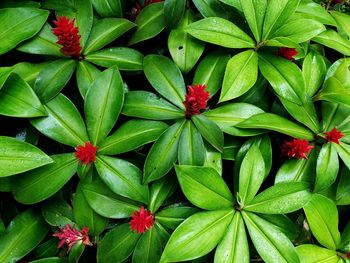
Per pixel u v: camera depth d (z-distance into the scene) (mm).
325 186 496
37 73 522
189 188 468
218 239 469
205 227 470
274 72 529
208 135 490
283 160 569
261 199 495
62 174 486
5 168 438
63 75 510
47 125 491
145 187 485
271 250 478
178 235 457
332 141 509
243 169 494
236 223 485
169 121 538
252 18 537
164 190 507
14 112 464
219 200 486
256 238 481
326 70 590
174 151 493
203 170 474
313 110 542
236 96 503
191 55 544
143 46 608
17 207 551
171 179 513
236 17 581
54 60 539
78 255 500
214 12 567
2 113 460
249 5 537
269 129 510
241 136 534
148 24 571
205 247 459
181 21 570
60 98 505
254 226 486
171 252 447
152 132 500
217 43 523
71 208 524
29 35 509
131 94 523
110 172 481
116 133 503
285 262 473
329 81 536
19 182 486
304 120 528
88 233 504
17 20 514
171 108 515
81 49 523
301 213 593
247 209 492
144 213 458
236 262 465
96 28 550
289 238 510
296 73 527
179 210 508
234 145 545
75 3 555
